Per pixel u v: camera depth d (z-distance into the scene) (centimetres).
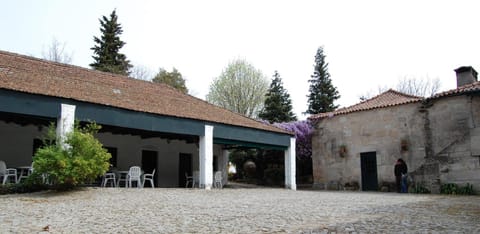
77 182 1297
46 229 696
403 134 2094
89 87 1684
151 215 880
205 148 1786
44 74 1642
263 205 1110
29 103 1318
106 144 1959
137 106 1631
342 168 2347
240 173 3422
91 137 1336
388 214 914
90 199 1148
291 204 1144
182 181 2311
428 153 1984
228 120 1956
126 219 820
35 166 1250
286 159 2175
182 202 1152
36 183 1295
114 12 4291
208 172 1789
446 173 1880
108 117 1501
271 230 694
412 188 1967
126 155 2039
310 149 2802
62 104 1384
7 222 770
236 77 4294
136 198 1204
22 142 1725
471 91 1827
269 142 2066
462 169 1834
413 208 1048
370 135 2236
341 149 2358
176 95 2170
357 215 894
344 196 1520
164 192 1435
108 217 844
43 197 1171
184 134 1778
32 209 948
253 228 715
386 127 2172
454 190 1819
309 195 1562
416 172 1981
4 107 1267
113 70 3978
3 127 1677
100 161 1327
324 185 2414
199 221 797
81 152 1300
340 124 2389
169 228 717
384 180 2139
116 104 1539
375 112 2230
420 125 2033
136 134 2019
